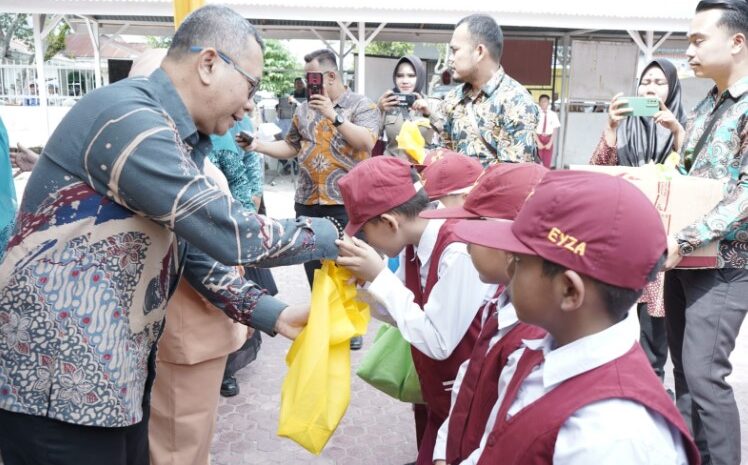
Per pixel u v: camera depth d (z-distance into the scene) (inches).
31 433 63.2
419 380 92.4
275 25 495.2
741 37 99.7
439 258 79.5
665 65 156.5
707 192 96.1
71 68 568.1
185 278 83.2
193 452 92.6
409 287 91.5
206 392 92.2
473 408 66.6
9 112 431.2
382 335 99.9
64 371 61.7
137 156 59.6
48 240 61.7
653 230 43.9
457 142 143.5
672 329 113.7
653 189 96.3
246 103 69.4
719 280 99.0
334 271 79.2
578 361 47.0
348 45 553.0
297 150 175.0
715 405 99.2
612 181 44.8
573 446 44.6
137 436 74.2
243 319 83.2
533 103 134.1
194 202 61.2
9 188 98.1
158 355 88.4
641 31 455.2
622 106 134.0
